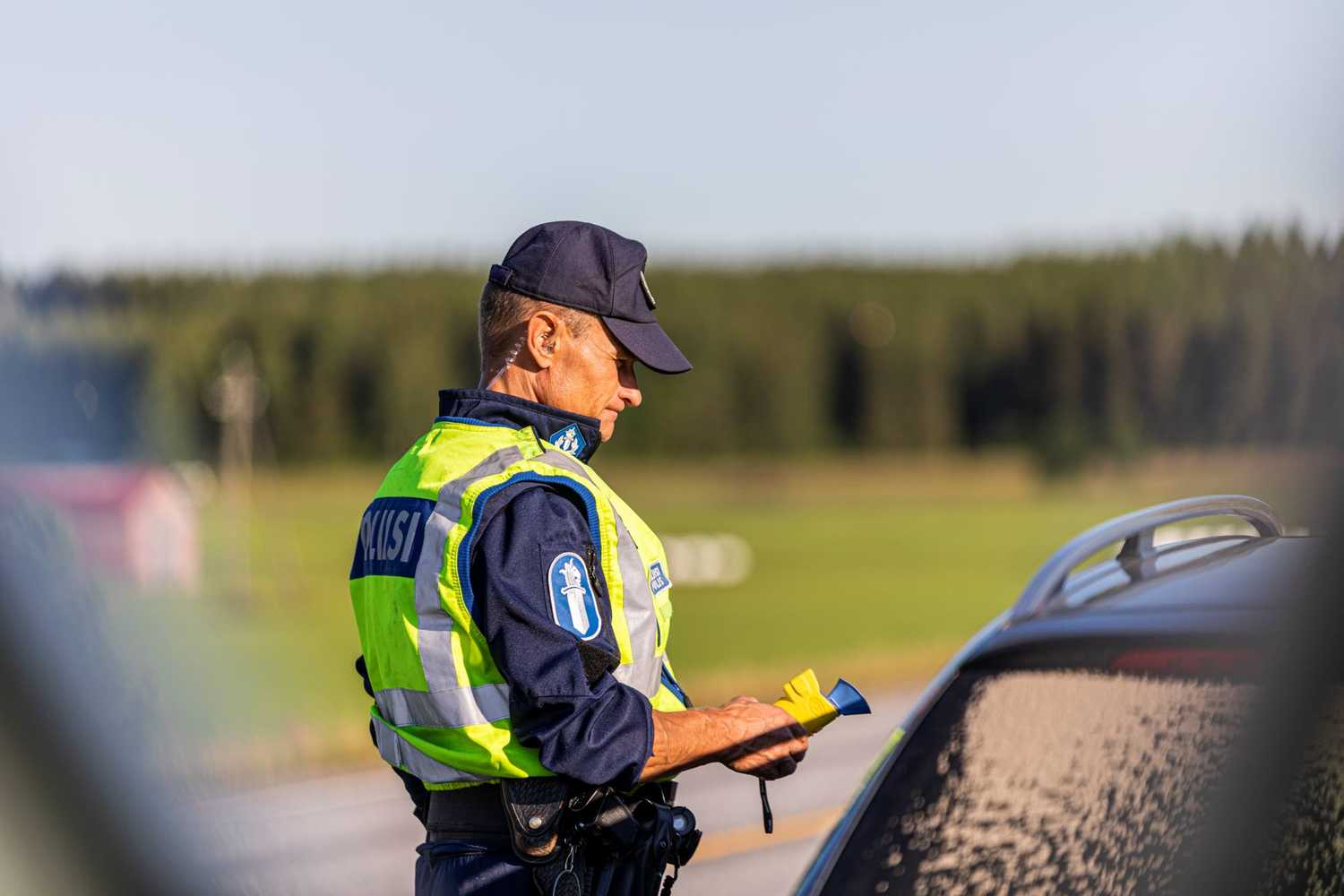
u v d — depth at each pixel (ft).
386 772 74.69
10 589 71.15
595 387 15.24
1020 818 13.35
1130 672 13.91
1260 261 485.56
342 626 295.89
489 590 13.57
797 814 57.06
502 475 13.99
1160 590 15.03
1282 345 401.90
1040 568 15.74
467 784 14.34
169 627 245.24
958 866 13.24
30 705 68.39
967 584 322.14
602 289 15.06
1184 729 13.25
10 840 53.72
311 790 69.21
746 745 14.26
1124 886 12.57
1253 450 536.42
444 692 13.88
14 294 572.51
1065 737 13.71
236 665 192.44
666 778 14.66
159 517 361.71
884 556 425.69
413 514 14.34
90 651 73.36
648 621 14.47
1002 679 14.52
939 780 13.97
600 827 14.02
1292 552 15.31
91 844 55.26
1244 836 12.51
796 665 138.21
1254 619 13.73
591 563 13.96
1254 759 12.79
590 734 13.34
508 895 14.20
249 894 47.67
